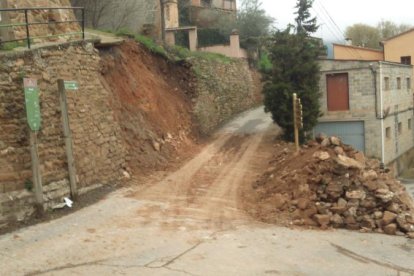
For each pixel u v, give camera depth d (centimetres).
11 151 943
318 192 1147
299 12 3716
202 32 3531
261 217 1105
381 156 2617
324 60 2652
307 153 1343
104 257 806
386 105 2698
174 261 808
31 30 1365
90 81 1322
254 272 782
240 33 3647
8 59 972
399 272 837
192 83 2370
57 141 1089
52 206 1026
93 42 1392
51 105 1091
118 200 1170
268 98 2214
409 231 1062
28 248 821
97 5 2512
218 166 1686
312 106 2200
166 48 2409
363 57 3994
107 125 1359
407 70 3234
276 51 2222
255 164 1742
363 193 1121
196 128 2225
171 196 1255
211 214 1114
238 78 3150
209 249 880
